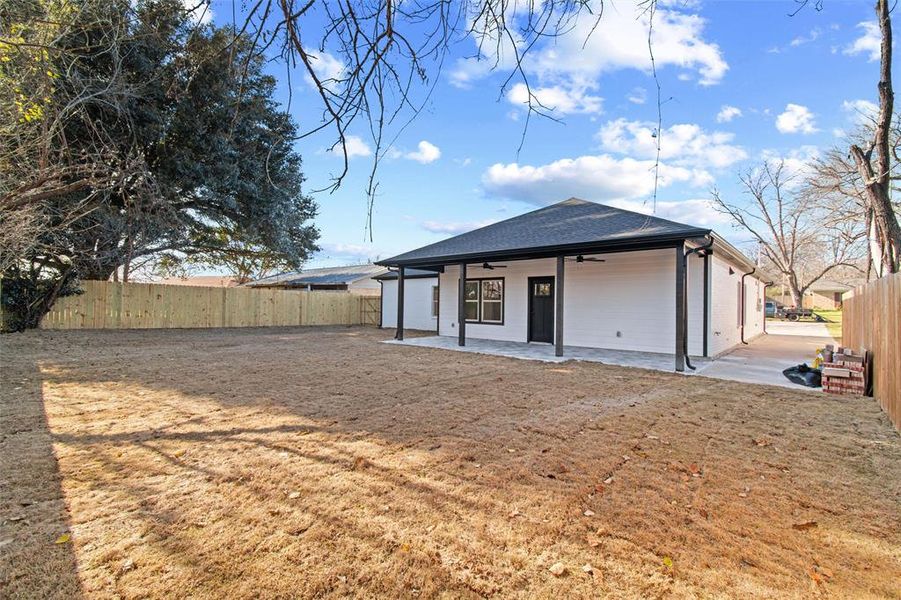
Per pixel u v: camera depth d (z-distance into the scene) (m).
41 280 13.06
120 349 10.56
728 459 3.78
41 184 5.39
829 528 2.66
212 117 10.96
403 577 2.16
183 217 13.83
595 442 4.17
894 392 4.89
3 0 4.62
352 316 22.08
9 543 2.40
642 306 10.76
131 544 2.40
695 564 2.29
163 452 3.80
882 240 8.20
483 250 10.91
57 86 5.69
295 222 17.09
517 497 3.02
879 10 6.27
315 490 3.09
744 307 14.50
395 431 4.43
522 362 9.17
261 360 9.18
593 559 2.32
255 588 2.06
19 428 4.43
